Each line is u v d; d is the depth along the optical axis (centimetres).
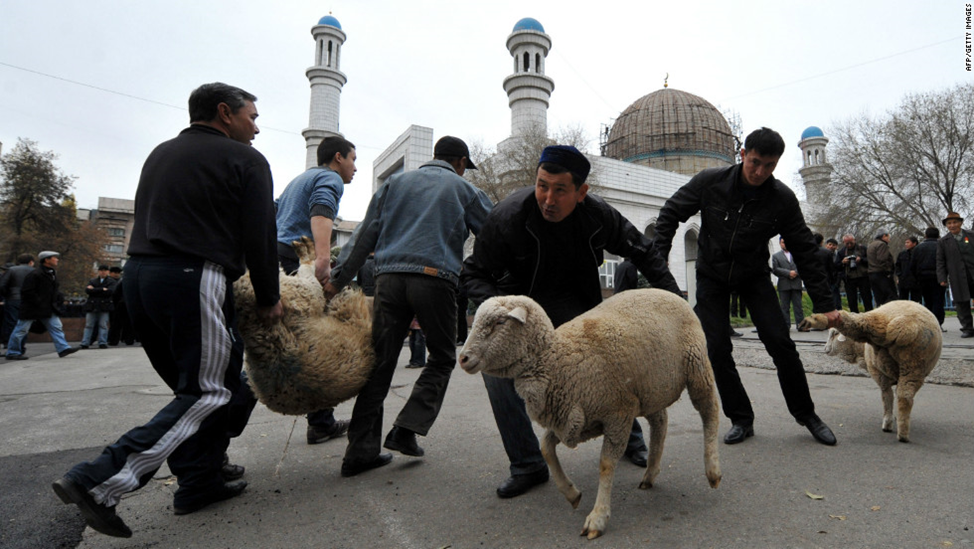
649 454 249
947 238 805
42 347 1298
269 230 231
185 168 222
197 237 219
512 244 252
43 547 204
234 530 218
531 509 230
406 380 606
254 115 257
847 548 183
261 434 372
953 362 469
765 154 302
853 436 321
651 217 3284
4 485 272
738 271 330
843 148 2900
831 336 392
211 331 219
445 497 247
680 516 216
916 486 235
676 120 4025
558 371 200
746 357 643
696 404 244
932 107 2617
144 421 414
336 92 4409
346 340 260
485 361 198
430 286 285
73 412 451
